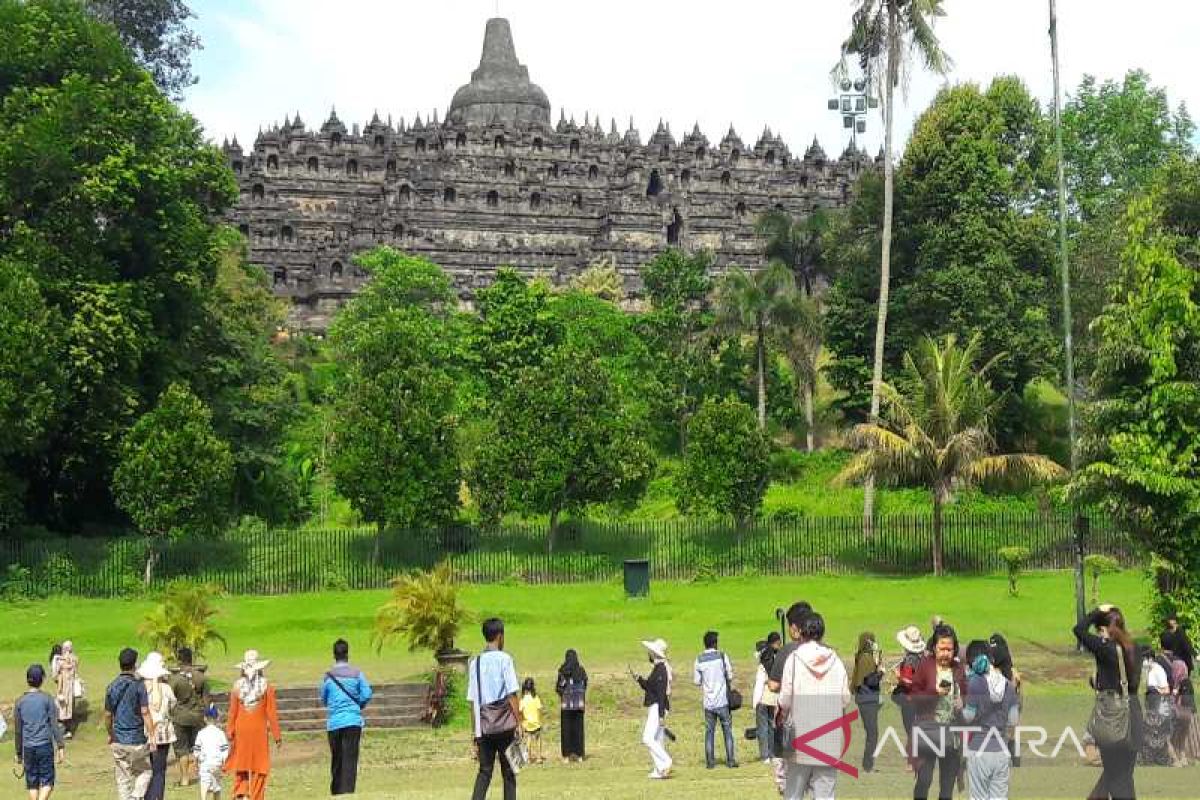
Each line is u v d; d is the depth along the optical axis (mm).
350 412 58188
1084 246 75875
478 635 43688
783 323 79312
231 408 70312
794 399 87062
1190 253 50906
